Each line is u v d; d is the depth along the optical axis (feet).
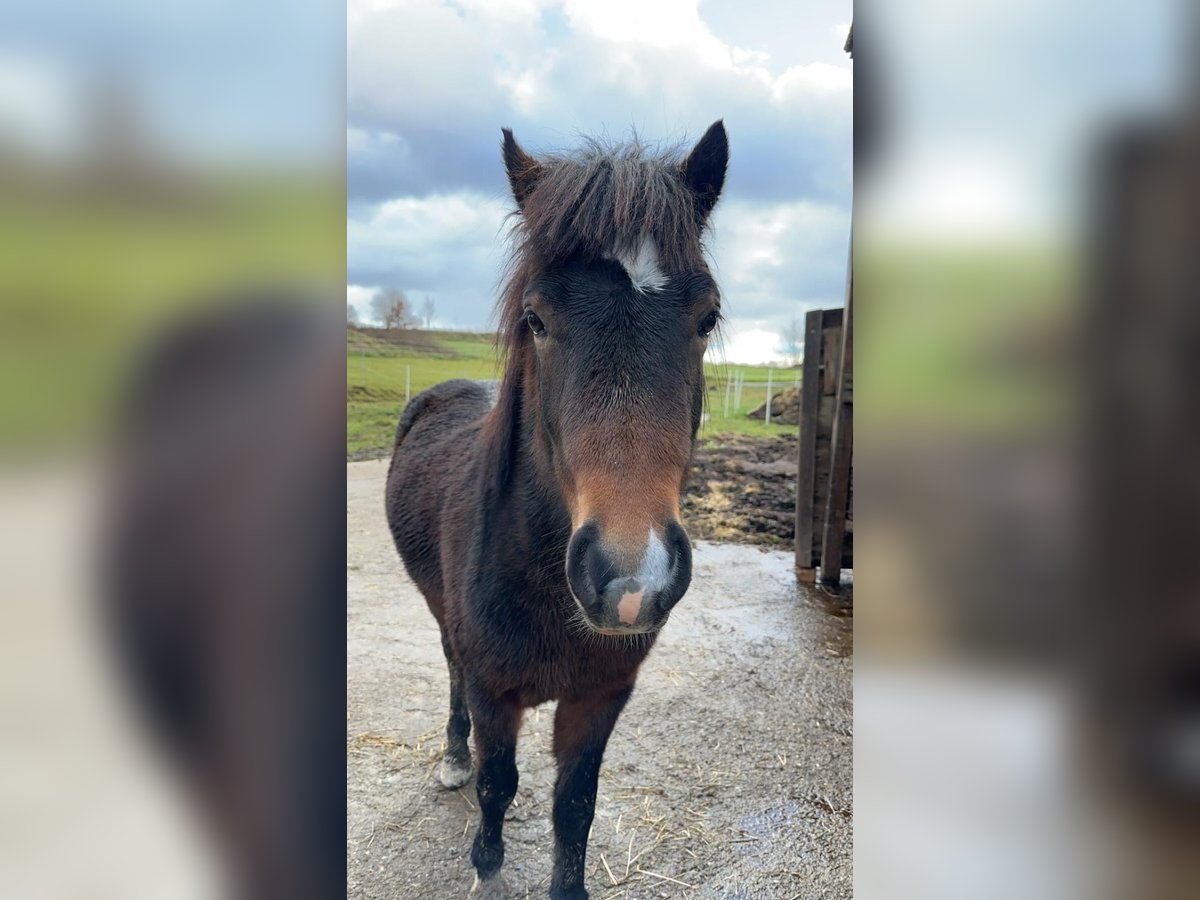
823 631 13.23
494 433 6.36
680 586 4.46
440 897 6.84
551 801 8.31
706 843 7.75
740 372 38.40
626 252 4.87
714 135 5.83
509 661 5.92
